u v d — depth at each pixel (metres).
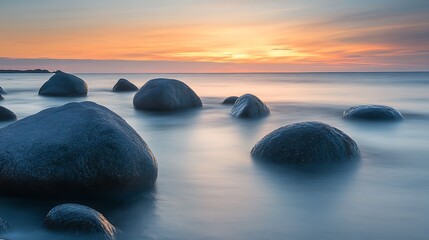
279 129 8.51
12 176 5.87
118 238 4.80
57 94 24.58
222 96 26.59
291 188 6.61
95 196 5.94
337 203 5.95
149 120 14.69
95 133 6.09
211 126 13.34
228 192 6.42
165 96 17.19
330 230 5.04
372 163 8.18
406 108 19.22
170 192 6.38
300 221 5.30
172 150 9.66
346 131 12.16
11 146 6.05
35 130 6.28
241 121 14.38
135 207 5.74
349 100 23.77
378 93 29.34
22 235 4.71
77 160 5.88
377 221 5.30
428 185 6.85
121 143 6.09
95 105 6.92
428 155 9.05
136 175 6.15
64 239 4.59
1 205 5.65
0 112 14.05
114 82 46.03
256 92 31.25
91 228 4.66
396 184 6.88
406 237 4.84
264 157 8.15
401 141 10.67
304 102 22.48
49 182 5.82
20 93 27.19
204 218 5.39
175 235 4.91
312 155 7.83
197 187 6.66
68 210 4.83
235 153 9.18
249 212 5.60
